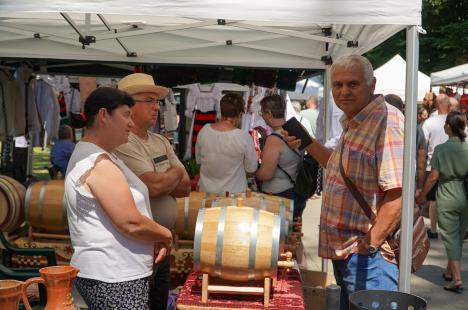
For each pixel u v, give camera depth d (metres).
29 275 4.39
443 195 6.74
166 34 6.55
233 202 4.39
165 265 4.31
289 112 12.38
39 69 8.45
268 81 7.93
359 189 3.54
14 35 6.30
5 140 8.52
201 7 3.16
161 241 3.26
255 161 5.56
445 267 7.80
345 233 3.59
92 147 3.07
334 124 7.48
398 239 3.62
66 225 5.45
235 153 5.44
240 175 5.54
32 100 8.51
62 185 5.55
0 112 7.86
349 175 3.54
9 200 5.52
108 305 3.09
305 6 3.20
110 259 3.06
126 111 3.16
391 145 3.43
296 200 5.60
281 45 6.64
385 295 3.06
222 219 3.27
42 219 5.41
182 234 5.41
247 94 10.62
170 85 7.82
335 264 3.72
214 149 5.45
